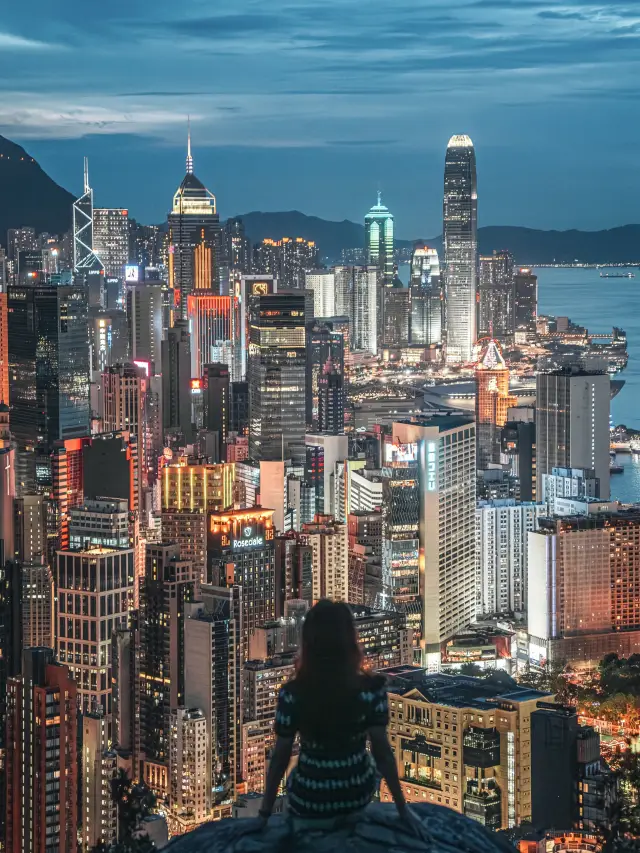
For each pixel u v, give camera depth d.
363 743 32.78
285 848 31.20
